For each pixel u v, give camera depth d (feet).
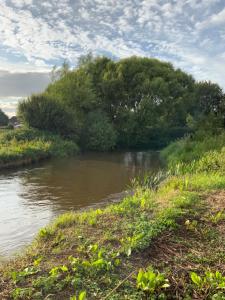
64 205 35.45
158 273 15.42
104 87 127.65
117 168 64.64
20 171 59.31
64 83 116.37
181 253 18.03
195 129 84.99
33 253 18.93
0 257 20.97
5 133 89.20
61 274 15.89
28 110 100.22
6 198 38.86
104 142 109.91
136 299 13.71
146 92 131.34
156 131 137.59
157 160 80.23
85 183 48.21
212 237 20.02
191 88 155.53
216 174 38.24
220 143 58.49
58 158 81.25
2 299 14.17
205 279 14.82
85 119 114.83
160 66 147.74
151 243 19.11
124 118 128.47
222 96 85.20
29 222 29.43
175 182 34.99
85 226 22.76
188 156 58.54
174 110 139.44
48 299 14.06
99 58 138.62
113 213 25.45
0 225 28.58
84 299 13.43
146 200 28.40
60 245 19.71
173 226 21.35
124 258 17.57
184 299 13.88
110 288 14.71
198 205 25.64
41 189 43.96
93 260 16.98
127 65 136.87
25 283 15.42
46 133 97.30
